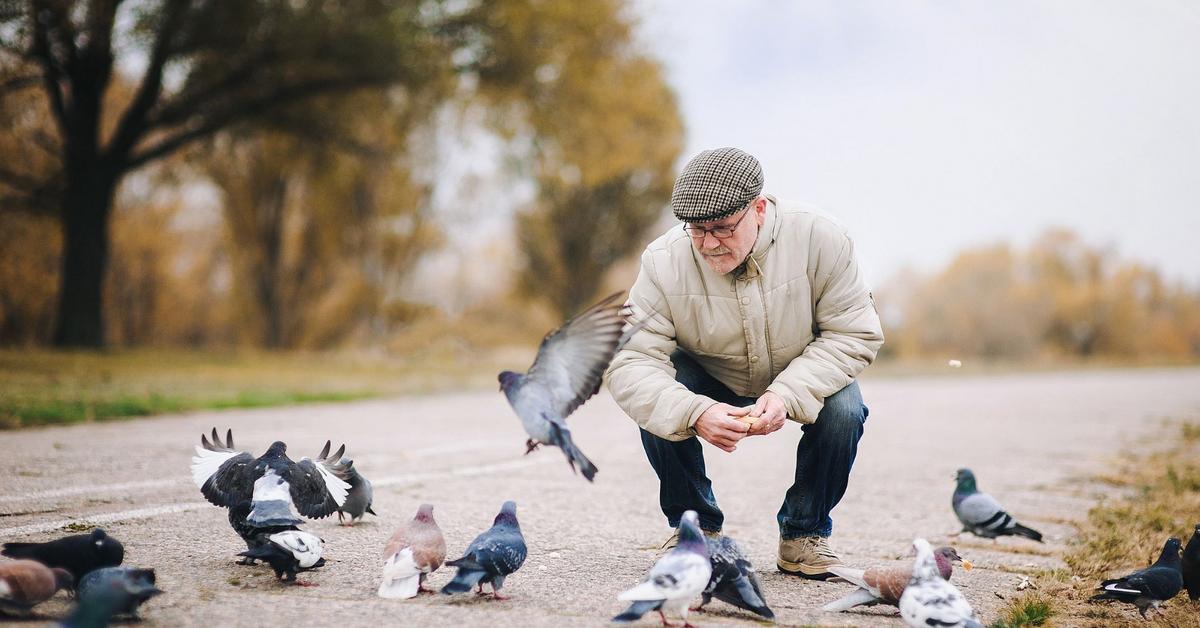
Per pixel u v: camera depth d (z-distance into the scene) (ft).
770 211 15.46
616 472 29.35
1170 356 247.09
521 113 91.45
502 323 149.59
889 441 42.47
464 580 13.05
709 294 15.66
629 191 139.03
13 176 87.97
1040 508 25.41
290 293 136.67
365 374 76.07
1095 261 237.86
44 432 32.63
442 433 37.78
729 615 13.87
